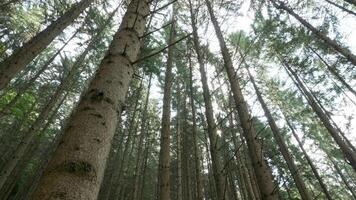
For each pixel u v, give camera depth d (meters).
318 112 13.87
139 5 2.99
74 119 1.71
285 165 17.00
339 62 13.62
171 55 10.40
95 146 1.55
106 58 2.24
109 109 1.81
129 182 22.12
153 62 11.90
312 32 12.98
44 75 17.28
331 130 13.12
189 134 19.02
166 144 8.03
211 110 5.64
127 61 2.28
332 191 22.47
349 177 23.27
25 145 10.68
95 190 1.41
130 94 16.75
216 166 4.77
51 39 7.02
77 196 1.30
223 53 6.54
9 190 16.33
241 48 13.16
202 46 7.50
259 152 4.75
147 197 24.72
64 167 1.39
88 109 1.75
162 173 7.50
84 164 1.43
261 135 16.22
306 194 12.42
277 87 18.59
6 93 12.91
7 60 5.82
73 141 1.53
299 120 18.81
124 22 2.71
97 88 1.91
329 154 20.58
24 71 15.93
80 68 16.50
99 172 1.50
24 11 12.40
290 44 13.81
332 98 15.66
